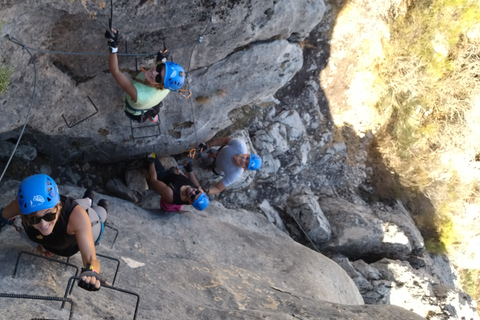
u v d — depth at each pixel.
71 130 5.71
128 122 6.03
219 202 8.02
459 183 12.02
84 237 3.32
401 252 9.59
